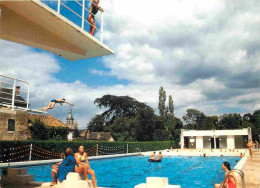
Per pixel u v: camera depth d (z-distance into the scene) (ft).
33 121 101.19
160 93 251.60
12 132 85.15
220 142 178.70
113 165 78.64
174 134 228.63
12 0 25.00
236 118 297.74
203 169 68.80
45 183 28.30
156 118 206.80
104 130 261.24
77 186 23.84
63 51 35.37
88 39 34.42
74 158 26.43
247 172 43.01
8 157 63.77
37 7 26.14
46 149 75.82
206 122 291.38
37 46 32.09
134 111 270.67
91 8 37.09
